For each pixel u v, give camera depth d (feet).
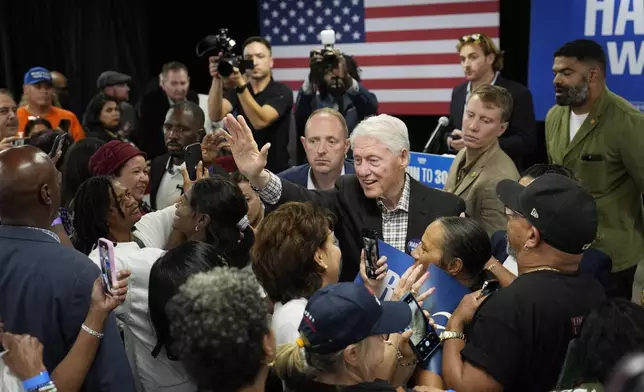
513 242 7.46
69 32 25.04
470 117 11.27
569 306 6.73
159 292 7.14
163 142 19.30
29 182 7.28
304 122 16.98
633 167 12.07
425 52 21.11
